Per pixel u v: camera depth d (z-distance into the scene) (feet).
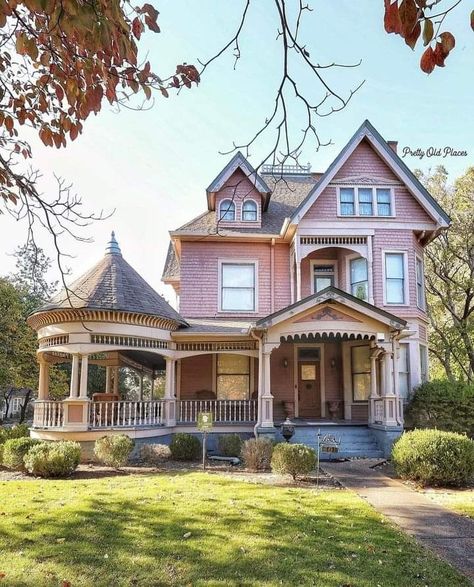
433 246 80.02
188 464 43.86
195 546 20.29
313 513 25.45
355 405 58.49
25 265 82.33
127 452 40.81
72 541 20.83
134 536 21.44
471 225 74.18
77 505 26.45
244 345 53.57
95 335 47.09
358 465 42.50
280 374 59.88
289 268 61.62
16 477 37.45
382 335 48.34
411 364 56.90
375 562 18.85
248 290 60.70
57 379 82.23
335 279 62.13
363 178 59.47
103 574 17.61
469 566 18.90
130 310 47.57
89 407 46.93
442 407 52.44
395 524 24.21
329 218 58.18
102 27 11.71
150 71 15.79
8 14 12.53
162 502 27.14
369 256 57.82
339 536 21.79
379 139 59.52
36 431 47.60
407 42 9.45
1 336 70.74
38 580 17.08
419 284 61.36
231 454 47.01
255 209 61.62
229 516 24.48
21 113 18.20
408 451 34.78
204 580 17.15
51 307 47.11
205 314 59.62
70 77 16.02
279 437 49.21
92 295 47.73
